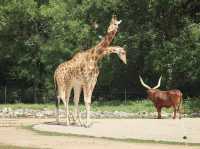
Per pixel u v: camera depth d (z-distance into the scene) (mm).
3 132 23359
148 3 41719
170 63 39719
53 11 43031
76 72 25688
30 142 19828
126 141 19953
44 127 25000
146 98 42969
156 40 41750
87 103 25344
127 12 42625
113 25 25766
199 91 42031
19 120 30453
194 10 42281
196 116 32625
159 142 19609
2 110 35688
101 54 25641
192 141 19766
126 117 32250
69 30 42938
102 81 43375
